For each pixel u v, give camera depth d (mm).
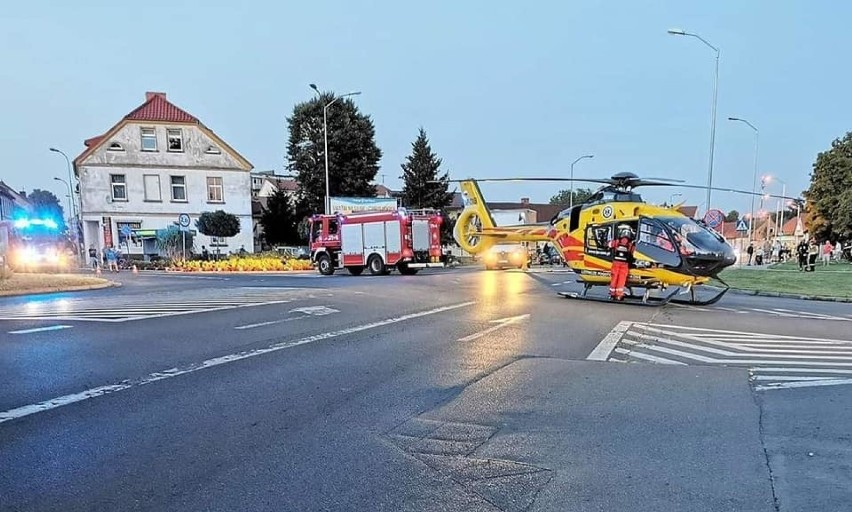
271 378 5711
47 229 31672
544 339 7988
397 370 6090
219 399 4977
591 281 13820
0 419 4402
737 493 3139
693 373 5996
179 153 38812
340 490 3211
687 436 4055
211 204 39688
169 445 3887
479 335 8305
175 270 30688
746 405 4805
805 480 3293
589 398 5043
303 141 45438
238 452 3766
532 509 2975
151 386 5371
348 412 4641
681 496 3111
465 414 4598
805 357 6859
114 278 22688
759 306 12664
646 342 7812
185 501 3074
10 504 3025
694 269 11945
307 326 9039
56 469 3480
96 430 4168
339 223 25500
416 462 3613
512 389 5348
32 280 16766
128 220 37750
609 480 3326
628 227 12914
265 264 30672
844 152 46375
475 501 3072
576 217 14133
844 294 14930
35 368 6074
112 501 3070
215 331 8508
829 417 4461
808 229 50125
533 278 21438
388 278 21516
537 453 3758
